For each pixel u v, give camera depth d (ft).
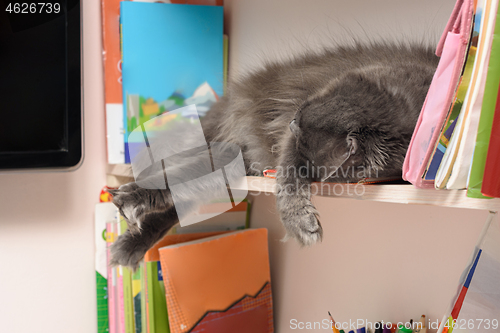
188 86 3.71
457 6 1.32
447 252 2.27
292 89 2.53
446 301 2.27
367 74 2.12
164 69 3.63
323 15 3.26
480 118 1.18
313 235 1.82
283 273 3.58
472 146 1.22
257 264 3.42
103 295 3.65
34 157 2.56
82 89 2.65
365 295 2.80
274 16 3.75
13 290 3.56
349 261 2.93
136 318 3.39
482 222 2.09
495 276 1.64
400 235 2.56
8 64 2.49
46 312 3.67
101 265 3.64
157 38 3.60
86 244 3.81
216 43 3.84
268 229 3.75
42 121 2.57
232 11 4.31
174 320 2.96
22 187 3.55
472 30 1.20
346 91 1.96
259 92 2.80
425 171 1.39
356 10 2.97
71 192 3.73
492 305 1.64
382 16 2.77
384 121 1.84
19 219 3.56
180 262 3.02
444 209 2.29
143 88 3.57
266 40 3.84
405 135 1.85
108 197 3.77
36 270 3.63
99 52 3.76
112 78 3.54
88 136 3.77
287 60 3.10
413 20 2.54
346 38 3.05
